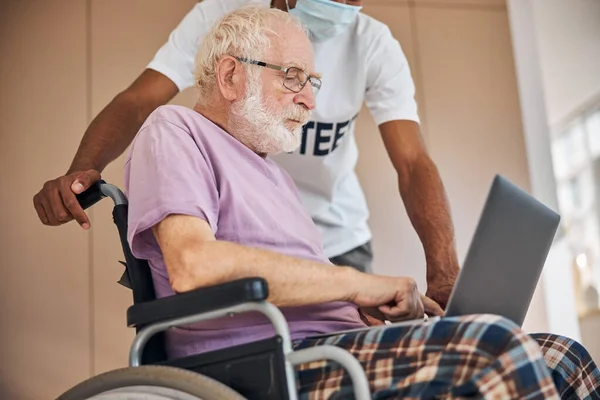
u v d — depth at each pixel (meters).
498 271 1.27
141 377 1.20
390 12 3.69
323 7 2.16
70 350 3.01
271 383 1.15
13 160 3.12
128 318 1.21
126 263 1.48
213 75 1.62
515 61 3.77
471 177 3.60
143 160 1.41
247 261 1.24
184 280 1.23
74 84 3.24
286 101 1.60
